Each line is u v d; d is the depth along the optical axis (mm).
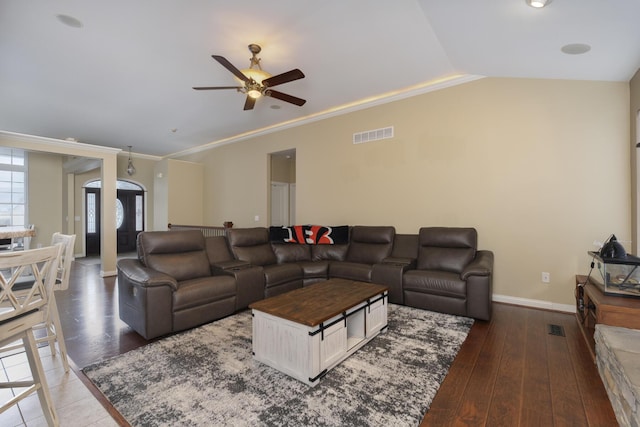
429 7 2445
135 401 1840
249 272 3545
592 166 3320
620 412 1636
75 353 2477
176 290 2857
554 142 3508
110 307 3701
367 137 4902
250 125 6121
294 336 2084
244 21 2768
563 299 3465
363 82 4152
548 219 3539
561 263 3475
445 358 2365
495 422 1657
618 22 2203
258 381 2055
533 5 2139
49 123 5734
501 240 3803
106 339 2746
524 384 2016
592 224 3320
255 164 6613
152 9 2596
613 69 2984
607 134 3254
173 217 7379
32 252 1645
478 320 3184
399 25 2836
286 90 4398
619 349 1791
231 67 2865
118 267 3203
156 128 6168
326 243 4777
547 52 2846
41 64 3527
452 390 1951
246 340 2709
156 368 2225
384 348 2537
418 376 2111
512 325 3049
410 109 4469
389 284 3717
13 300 1540
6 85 4062
